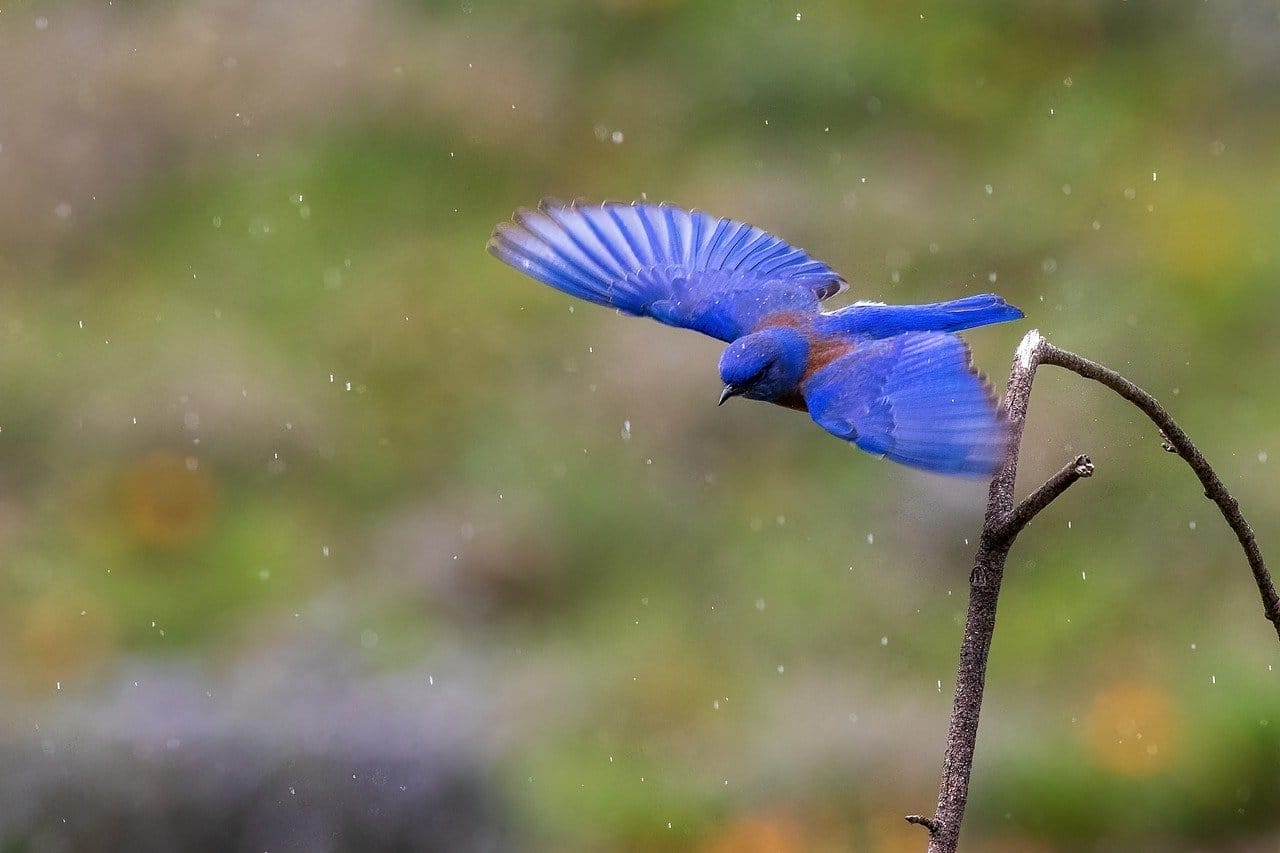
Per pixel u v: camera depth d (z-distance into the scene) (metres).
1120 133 18.28
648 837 11.59
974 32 19.59
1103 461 14.55
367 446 15.74
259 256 17.86
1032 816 11.57
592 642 13.65
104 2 20.95
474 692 12.63
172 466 15.53
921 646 13.41
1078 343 15.70
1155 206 17.19
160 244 18.09
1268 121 18.03
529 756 12.01
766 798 11.84
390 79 19.47
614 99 19.19
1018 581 14.00
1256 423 14.80
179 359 16.58
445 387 16.31
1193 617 13.38
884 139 18.47
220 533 14.97
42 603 14.22
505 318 16.88
